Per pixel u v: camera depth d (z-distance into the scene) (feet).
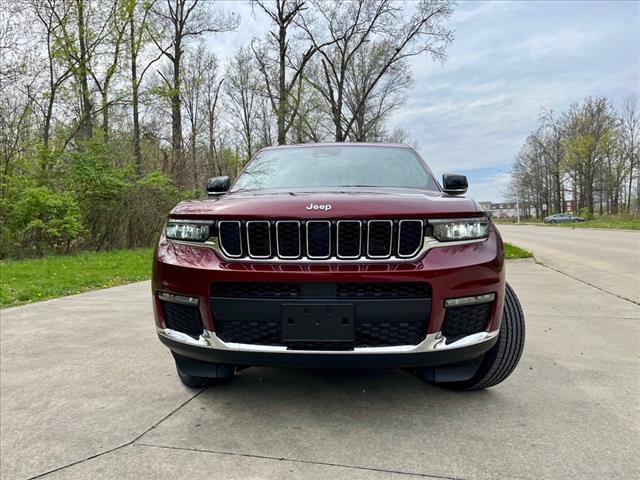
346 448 7.22
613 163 176.45
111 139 62.64
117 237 60.13
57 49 56.34
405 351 7.22
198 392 9.62
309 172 11.37
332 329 7.16
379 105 109.09
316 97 99.45
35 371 11.05
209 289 7.54
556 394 9.43
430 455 7.00
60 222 48.65
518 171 254.68
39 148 53.31
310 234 7.27
